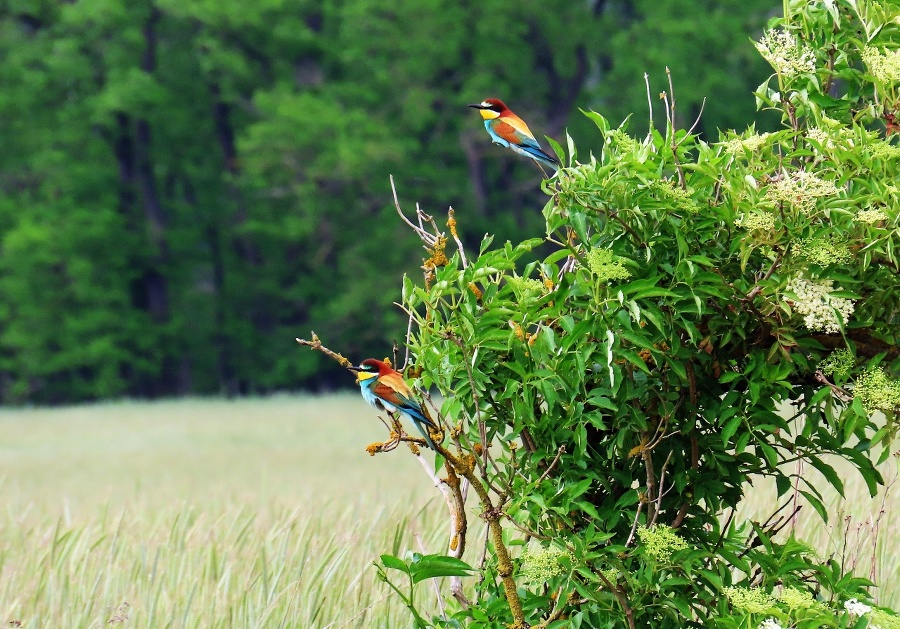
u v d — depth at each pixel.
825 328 5.83
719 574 6.56
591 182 5.94
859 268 6.02
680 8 65.31
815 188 5.61
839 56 6.73
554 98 71.19
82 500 22.47
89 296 68.00
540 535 6.34
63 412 56.16
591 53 69.75
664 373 6.28
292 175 70.12
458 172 70.25
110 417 52.34
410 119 67.75
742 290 6.02
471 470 6.36
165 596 10.16
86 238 68.81
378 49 70.81
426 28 66.50
